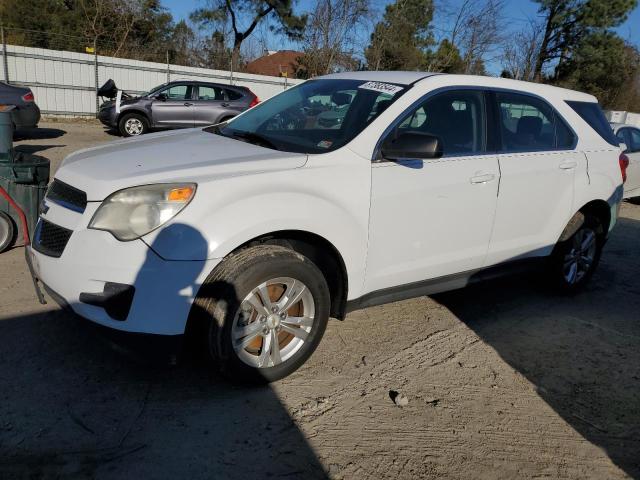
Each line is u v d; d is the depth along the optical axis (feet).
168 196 8.91
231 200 9.27
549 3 104.99
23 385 9.89
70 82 61.16
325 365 11.52
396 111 11.49
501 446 9.46
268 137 11.93
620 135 29.22
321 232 10.13
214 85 50.14
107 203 9.03
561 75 111.96
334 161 10.52
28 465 8.04
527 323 14.56
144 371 10.63
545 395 11.18
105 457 8.33
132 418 9.27
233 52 97.81
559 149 14.76
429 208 11.73
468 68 88.43
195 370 10.82
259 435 9.13
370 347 12.50
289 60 133.28
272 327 10.11
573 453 9.46
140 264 8.74
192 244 8.88
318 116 12.30
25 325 11.94
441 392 10.94
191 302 9.02
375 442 9.25
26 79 58.70
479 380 11.53
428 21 96.12
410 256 11.79
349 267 10.81
